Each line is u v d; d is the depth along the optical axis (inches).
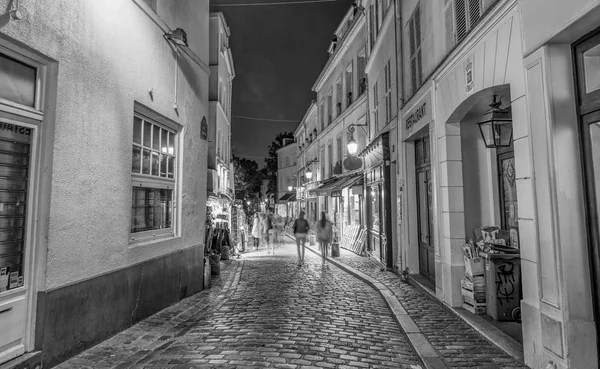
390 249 422.0
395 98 398.3
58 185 159.2
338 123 762.8
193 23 315.6
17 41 139.6
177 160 288.4
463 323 222.8
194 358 170.2
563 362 137.7
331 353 180.2
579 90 142.2
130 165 217.2
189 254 302.7
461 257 250.8
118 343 187.8
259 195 2079.2
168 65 267.3
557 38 140.7
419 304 269.6
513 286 218.4
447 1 257.0
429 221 331.9
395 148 402.0
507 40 178.2
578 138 143.0
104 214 191.8
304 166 1211.2
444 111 257.8
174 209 285.1
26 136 149.7
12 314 140.7
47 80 157.2
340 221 745.6
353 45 657.0
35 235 151.2
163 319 234.1
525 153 163.9
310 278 399.9
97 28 186.5
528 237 161.9
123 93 209.8
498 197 254.7
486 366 162.2
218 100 569.0
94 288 182.7
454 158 255.1
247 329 217.9
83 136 175.6
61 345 160.4
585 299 138.6
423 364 167.3
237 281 382.6
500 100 218.2
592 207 138.0
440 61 257.3
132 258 218.7
